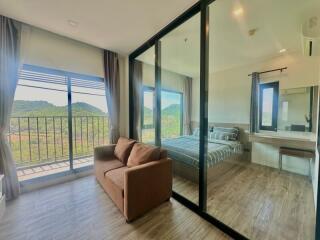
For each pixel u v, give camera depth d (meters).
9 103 2.13
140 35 2.49
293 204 1.98
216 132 3.30
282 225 1.63
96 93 3.24
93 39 2.63
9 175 2.11
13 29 2.13
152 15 1.97
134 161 2.14
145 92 3.29
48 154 3.01
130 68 3.34
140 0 1.70
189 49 2.80
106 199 2.13
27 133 2.77
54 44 2.55
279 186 2.42
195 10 1.84
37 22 2.14
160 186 1.99
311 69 2.60
